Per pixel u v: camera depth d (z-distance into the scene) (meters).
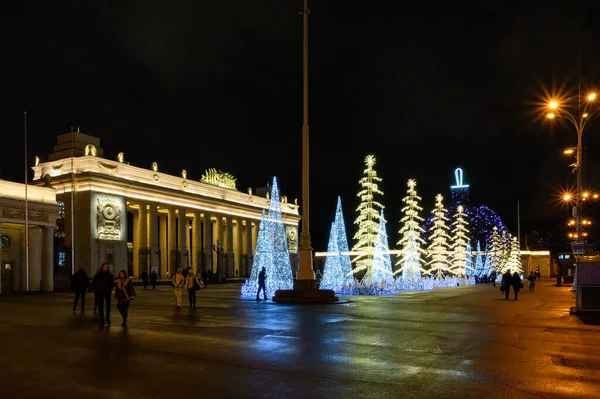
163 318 17.66
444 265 61.00
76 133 64.25
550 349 11.59
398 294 34.72
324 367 9.46
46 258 42.47
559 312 20.77
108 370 9.16
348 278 37.47
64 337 13.04
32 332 14.00
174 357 10.34
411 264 50.03
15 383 8.22
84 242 59.38
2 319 17.44
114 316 18.55
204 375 8.79
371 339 12.80
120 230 63.84
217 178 87.75
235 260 89.94
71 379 8.48
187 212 78.94
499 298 30.50
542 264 107.31
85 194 60.16
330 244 40.00
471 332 14.30
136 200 67.75
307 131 25.56
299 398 7.43
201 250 79.94
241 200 91.81
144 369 9.24
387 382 8.38
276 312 19.77
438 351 11.20
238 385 8.11
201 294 34.81
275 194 44.28
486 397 7.54
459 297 31.28
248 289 32.97
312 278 25.34
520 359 10.38
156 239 70.75
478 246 86.12
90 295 36.31
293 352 10.93
